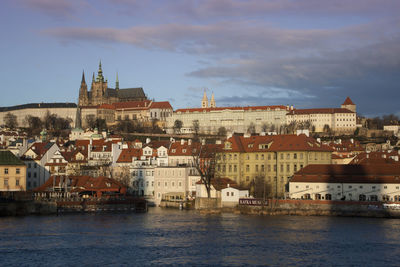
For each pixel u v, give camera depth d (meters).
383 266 137.12
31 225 194.62
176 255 148.75
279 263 140.25
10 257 146.12
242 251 152.88
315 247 156.75
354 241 163.75
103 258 145.62
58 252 151.75
